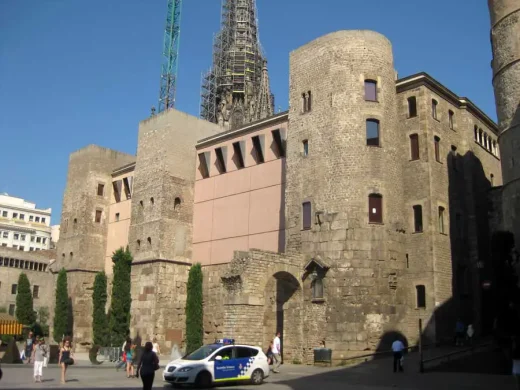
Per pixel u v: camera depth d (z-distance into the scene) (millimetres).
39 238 167750
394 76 41250
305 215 38969
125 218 60312
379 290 35562
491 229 44438
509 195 35219
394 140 39406
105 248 61938
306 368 32906
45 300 88438
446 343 36594
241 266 35062
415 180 39281
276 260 36594
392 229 37344
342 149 37938
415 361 31688
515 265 31891
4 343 48094
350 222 36500
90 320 59219
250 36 124438
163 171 52000
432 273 37000
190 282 47594
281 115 45531
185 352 46656
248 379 24578
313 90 40750
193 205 53281
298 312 37469
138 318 49750
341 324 35125
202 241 51219
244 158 48781
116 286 46781
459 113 44531
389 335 35156
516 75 35156
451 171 41500
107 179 63844
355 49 39625
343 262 36031
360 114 38375
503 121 36219
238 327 34000
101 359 43000
